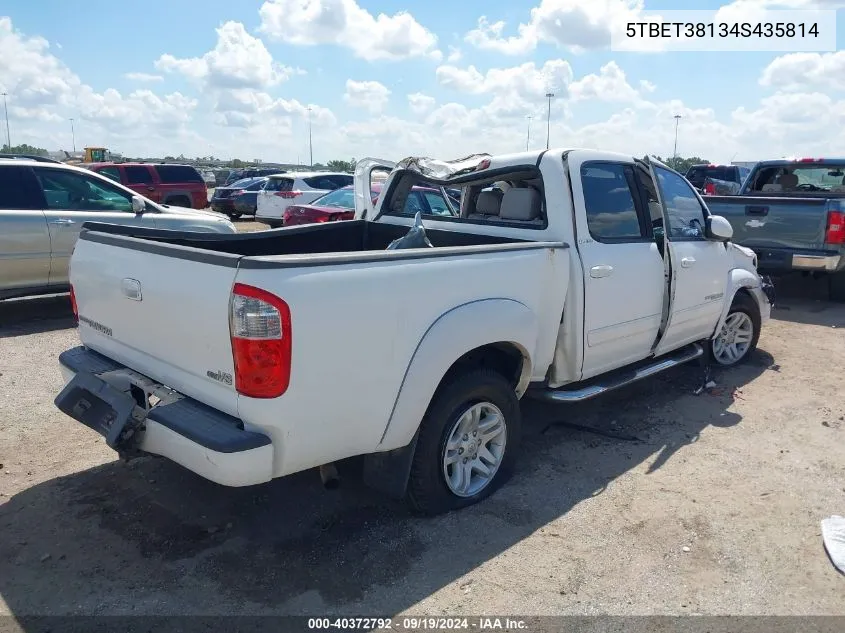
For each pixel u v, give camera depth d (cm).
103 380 339
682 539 355
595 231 443
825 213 853
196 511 372
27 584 306
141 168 1894
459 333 340
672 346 531
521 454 454
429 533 355
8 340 701
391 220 539
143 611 291
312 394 290
